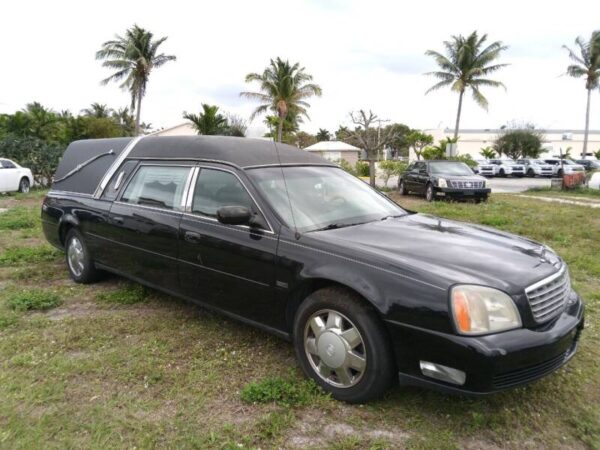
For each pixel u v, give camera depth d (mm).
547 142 60625
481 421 2895
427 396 3172
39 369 3502
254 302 3631
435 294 2756
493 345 2631
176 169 4406
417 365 2824
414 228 3715
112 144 5461
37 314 4621
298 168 4258
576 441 2783
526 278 2914
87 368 3500
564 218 11172
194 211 4086
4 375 3412
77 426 2840
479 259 3076
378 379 2941
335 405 3074
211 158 4152
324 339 3152
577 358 3732
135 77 36750
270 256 3455
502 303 2746
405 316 2811
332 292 3133
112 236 4871
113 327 4262
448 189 15578
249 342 3961
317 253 3246
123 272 4891
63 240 5816
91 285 5484
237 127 41406
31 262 6559
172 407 3053
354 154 43344
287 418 2912
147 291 5219
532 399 3170
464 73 37750
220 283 3842
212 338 4039
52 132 38594
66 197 5672
